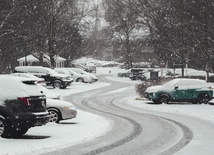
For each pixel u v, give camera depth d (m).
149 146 12.17
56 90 40.62
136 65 84.06
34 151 10.98
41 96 13.49
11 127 12.77
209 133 15.09
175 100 28.31
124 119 19.78
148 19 64.12
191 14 48.03
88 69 89.06
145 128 16.47
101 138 13.68
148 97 29.06
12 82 13.11
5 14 51.78
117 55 83.12
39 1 54.47
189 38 50.03
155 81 35.53
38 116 12.94
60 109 17.30
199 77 48.03
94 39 79.56
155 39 61.78
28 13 54.25
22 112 12.73
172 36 54.81
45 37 55.25
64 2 55.81
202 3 45.41
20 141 12.68
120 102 30.06
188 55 54.25
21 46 56.06
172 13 55.50
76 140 13.09
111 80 63.16
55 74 42.59
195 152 11.19
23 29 53.78
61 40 58.19
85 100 31.38
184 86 28.38
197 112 23.05
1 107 12.75
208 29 44.22
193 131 15.64
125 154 10.85
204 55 45.50
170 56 59.00
